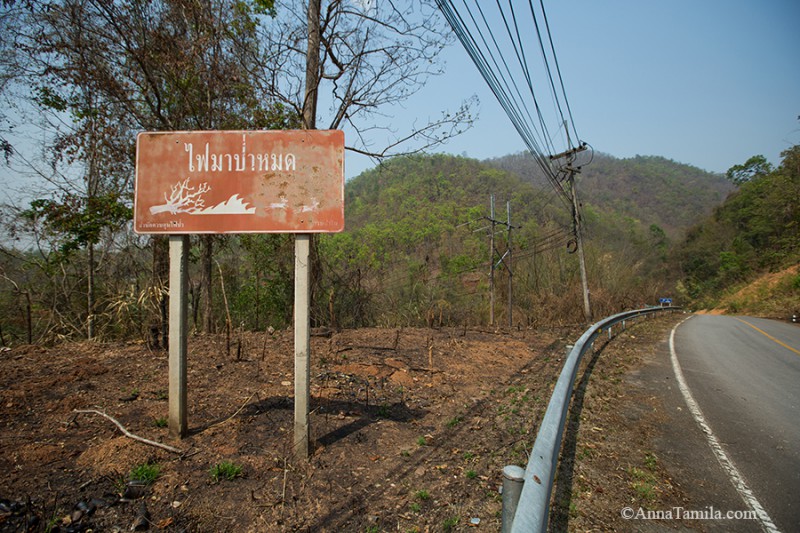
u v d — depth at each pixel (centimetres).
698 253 6284
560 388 404
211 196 406
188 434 422
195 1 995
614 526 320
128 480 335
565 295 2497
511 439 467
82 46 997
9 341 1060
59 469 346
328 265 1452
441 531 303
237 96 1101
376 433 464
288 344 874
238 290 1446
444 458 417
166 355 701
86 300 1285
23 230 1155
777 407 650
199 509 311
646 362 1013
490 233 2325
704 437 515
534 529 193
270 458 390
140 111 1134
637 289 4031
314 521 308
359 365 723
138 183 408
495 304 2711
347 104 1108
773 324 2284
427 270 2633
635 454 458
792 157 4284
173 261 411
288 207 404
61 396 506
